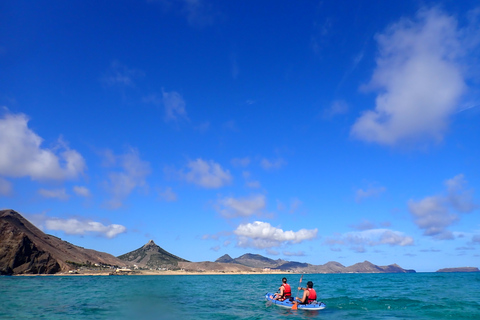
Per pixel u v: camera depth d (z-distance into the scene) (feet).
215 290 168.04
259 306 92.07
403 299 108.27
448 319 68.59
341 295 127.34
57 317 71.56
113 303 98.78
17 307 88.43
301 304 87.40
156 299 113.29
